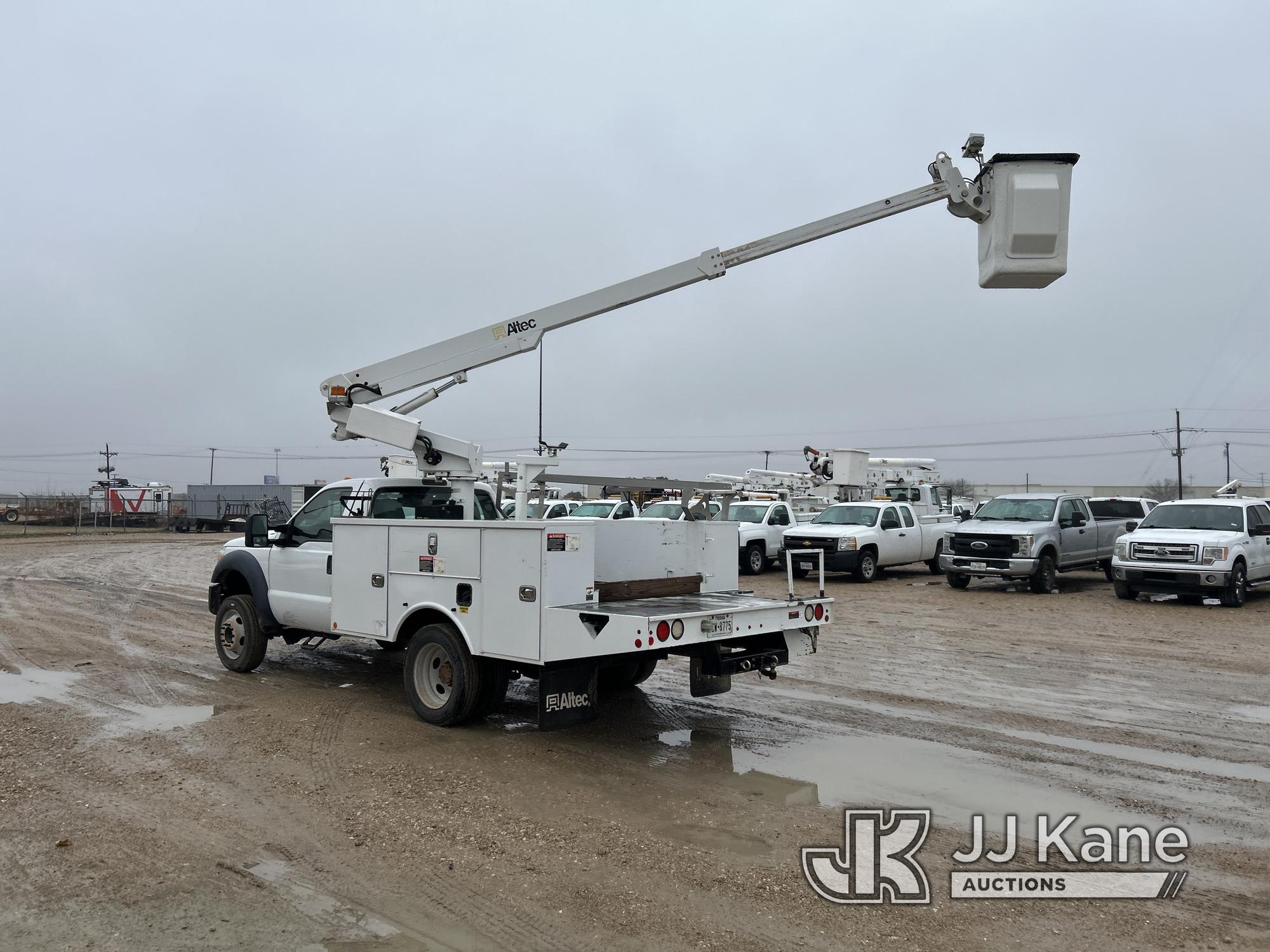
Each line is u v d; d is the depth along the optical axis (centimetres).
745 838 492
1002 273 734
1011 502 1911
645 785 582
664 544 752
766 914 403
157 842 480
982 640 1174
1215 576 1484
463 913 402
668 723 748
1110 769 621
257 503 5466
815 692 870
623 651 588
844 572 2027
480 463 889
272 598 895
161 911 401
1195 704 817
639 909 407
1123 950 373
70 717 748
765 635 712
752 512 2241
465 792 563
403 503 854
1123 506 2125
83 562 2625
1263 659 1036
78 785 572
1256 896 426
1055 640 1179
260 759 630
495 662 711
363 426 857
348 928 388
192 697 827
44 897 414
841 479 2606
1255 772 616
